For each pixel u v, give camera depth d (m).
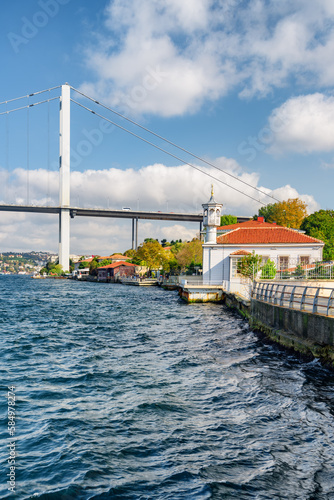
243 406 12.31
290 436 10.12
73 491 7.80
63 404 12.68
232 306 39.59
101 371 16.73
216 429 10.62
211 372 16.41
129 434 10.39
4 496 7.57
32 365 17.95
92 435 10.35
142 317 36.25
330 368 15.73
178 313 38.53
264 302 25.78
